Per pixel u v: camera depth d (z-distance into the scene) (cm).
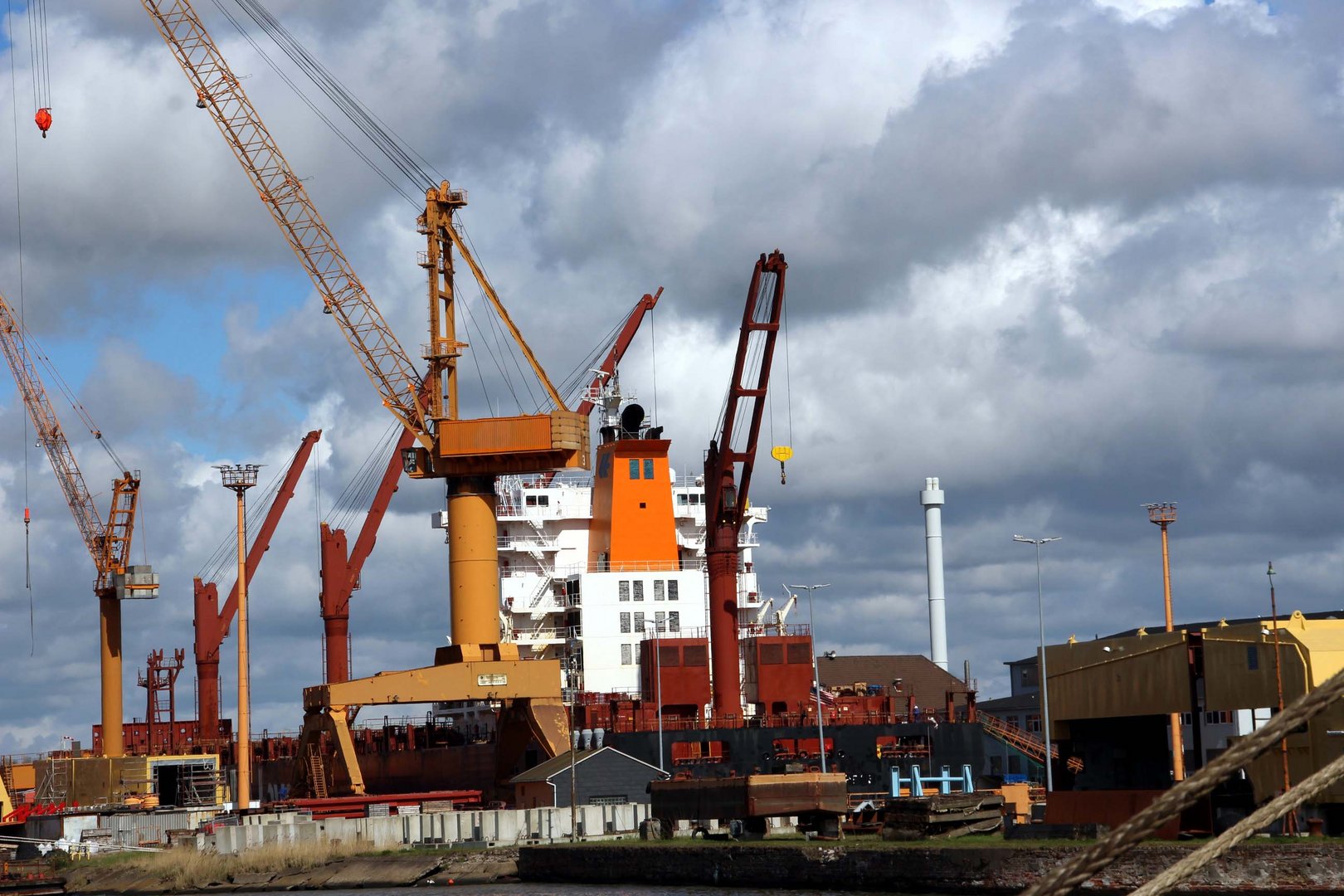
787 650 11231
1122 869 5644
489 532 10775
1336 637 5791
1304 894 5234
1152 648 6531
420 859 8950
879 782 10456
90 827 11638
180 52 11562
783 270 10544
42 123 12519
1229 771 879
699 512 12825
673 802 8456
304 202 11362
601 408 12325
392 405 10994
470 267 11175
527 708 10456
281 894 8756
